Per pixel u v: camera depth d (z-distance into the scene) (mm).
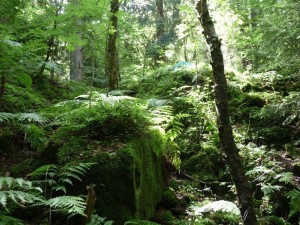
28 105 5527
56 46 9109
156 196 4102
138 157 3730
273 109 5773
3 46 4371
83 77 10562
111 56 7121
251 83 7297
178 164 4633
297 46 5660
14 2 6105
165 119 4711
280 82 7176
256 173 4738
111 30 4605
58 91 7074
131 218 3271
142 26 13570
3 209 2898
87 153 3545
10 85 5020
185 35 7797
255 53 7340
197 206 4184
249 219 2738
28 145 4445
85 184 3295
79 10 4316
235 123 6375
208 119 6293
